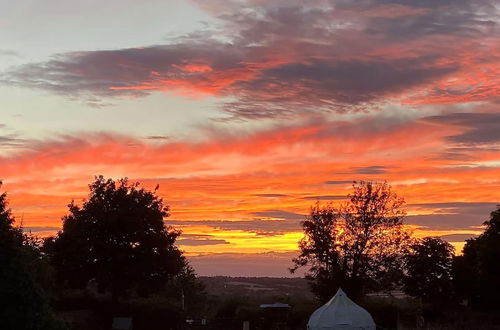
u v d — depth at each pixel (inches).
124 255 2101.4
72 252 2085.4
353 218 2363.4
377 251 2341.3
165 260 2193.7
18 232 984.9
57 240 2116.1
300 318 2219.5
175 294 2856.8
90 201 2169.0
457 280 2445.9
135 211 2167.8
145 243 2162.9
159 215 2208.4
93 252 2098.9
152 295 2536.9
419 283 2455.7
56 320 1014.4
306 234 2370.8
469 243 2544.3
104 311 2085.4
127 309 2100.1
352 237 2345.0
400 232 2372.0
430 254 2465.6
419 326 1895.9
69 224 2123.5
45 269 1098.1
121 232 2144.4
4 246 926.4
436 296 2425.0
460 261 2501.2
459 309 2332.7
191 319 2348.7
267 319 2224.4
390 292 2381.9
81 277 2110.0
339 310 1669.5
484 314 2068.2
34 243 1164.5
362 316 1670.8
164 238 2194.9
